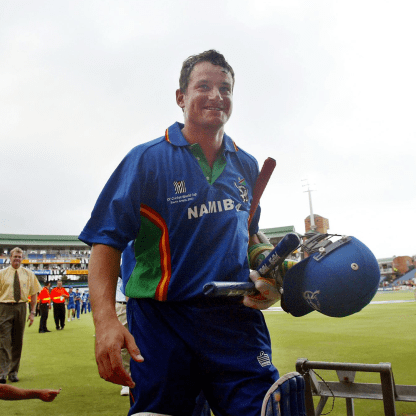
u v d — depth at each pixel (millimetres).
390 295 36938
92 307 1191
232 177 1434
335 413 2928
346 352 5410
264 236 1558
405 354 5094
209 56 1419
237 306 1308
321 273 1136
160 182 1360
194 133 1425
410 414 2859
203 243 1316
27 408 3365
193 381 1279
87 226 1299
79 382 4438
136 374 1293
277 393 1152
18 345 4668
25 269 5078
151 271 1338
